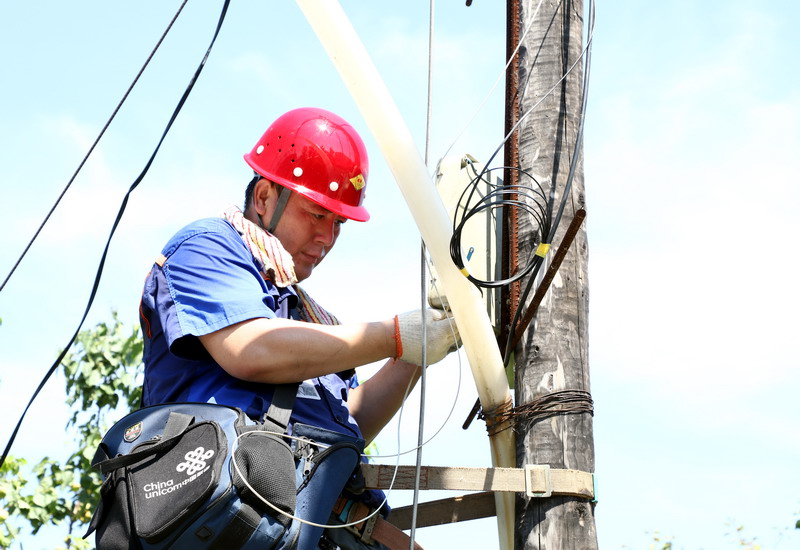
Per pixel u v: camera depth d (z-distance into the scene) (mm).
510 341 3199
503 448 3113
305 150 2994
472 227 3314
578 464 3068
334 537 2781
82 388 7996
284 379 2582
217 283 2637
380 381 3215
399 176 2822
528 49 3564
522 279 3264
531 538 3002
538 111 3453
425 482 2902
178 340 2605
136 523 2348
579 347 3215
